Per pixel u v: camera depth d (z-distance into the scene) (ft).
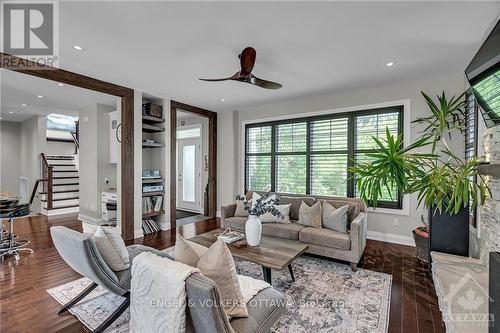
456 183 7.85
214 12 6.93
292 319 6.72
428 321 6.70
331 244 10.14
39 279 8.96
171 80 12.47
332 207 11.68
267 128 18.02
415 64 10.41
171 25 7.58
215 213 20.02
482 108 7.29
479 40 8.39
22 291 8.12
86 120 18.10
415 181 8.86
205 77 12.02
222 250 4.73
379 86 13.21
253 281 6.01
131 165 13.94
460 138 11.30
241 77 9.19
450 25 7.52
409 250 12.05
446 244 9.20
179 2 6.50
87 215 18.04
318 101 15.52
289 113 16.71
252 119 18.49
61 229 6.37
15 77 12.21
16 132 24.13
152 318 4.54
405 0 6.41
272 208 9.39
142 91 14.37
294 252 8.43
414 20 7.28
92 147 17.54
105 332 6.21
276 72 11.35
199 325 4.15
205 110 18.90
